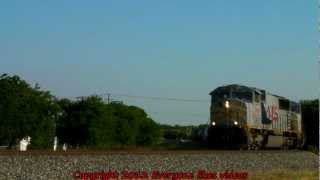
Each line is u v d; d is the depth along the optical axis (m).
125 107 71.88
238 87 44.59
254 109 44.75
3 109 50.84
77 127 64.62
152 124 72.69
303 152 42.81
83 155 27.08
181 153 31.81
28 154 26.16
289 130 51.91
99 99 67.12
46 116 54.91
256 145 44.72
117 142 67.06
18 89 52.34
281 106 50.44
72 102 66.88
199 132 47.81
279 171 30.22
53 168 23.73
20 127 51.50
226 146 43.44
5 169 22.38
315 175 28.25
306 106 72.88
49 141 54.91
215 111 44.56
